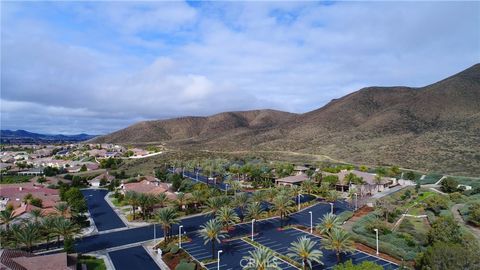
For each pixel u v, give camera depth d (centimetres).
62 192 9831
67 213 7538
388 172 12638
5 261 4088
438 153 14075
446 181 10444
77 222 7488
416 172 12812
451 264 4003
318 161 16075
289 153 18700
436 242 4938
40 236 5966
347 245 5534
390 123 19375
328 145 18950
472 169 12012
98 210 9462
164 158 19050
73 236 6344
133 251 6069
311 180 11456
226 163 15300
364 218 7481
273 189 8906
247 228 7388
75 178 13512
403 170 13088
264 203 9788
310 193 10950
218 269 4906
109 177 14475
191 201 9106
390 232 6431
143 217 8331
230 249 6062
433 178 11875
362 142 17975
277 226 7512
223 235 6744
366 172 12675
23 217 7144
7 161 19800
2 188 10200
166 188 10712
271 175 13325
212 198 7900
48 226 5934
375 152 16000
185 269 5000
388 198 9319
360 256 5588
